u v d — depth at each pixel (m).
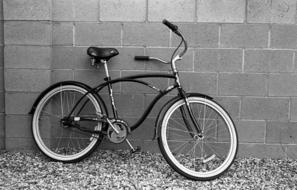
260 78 4.25
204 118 4.27
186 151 4.33
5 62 4.20
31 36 4.17
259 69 4.23
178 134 4.30
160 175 3.89
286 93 4.27
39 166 4.04
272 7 4.15
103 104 4.09
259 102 4.28
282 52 4.21
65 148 4.35
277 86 4.26
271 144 4.34
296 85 4.25
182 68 4.24
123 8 4.18
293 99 4.27
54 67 4.27
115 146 4.38
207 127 4.29
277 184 3.75
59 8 4.20
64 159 4.12
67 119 4.06
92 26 4.21
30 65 4.21
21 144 4.33
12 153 4.31
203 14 4.16
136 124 4.07
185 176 3.78
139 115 4.32
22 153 4.32
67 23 4.21
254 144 4.34
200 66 4.24
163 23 3.91
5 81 4.23
